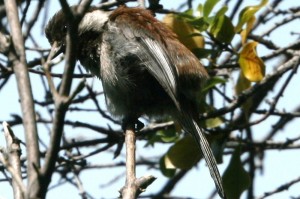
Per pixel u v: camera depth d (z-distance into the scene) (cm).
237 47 1220
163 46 1013
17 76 622
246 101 1138
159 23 1050
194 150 1078
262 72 1082
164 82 983
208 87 1084
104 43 1021
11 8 659
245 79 1134
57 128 569
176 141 1105
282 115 1162
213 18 1091
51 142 567
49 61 633
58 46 1071
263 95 1271
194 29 1110
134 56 1011
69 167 1202
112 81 1011
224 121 1129
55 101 574
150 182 684
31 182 563
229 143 1216
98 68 1048
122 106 1028
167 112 1030
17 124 1138
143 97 1019
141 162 1384
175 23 1097
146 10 1070
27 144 588
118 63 1013
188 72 1003
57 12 1077
